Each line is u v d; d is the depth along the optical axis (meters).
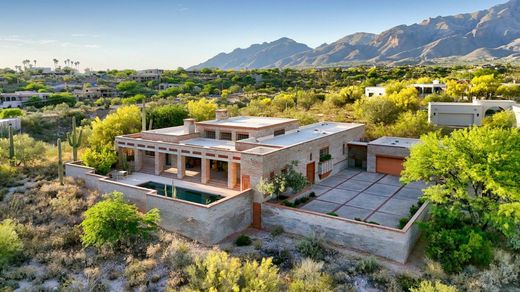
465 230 20.41
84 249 22.22
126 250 21.97
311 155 31.83
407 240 20.81
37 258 21.14
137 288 18.30
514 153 20.36
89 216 22.47
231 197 24.27
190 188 30.50
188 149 32.03
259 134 33.50
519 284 18.34
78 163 34.94
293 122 38.72
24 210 26.56
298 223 24.11
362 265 19.78
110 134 42.00
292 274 19.31
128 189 28.12
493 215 19.58
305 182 26.91
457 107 51.47
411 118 45.38
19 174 34.09
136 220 22.58
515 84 71.00
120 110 46.97
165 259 20.59
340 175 35.81
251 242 23.25
